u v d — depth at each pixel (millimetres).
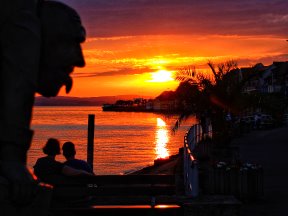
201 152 21562
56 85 3326
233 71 22453
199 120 22344
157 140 79188
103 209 7242
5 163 2992
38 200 3092
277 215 11242
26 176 3006
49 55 3258
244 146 34281
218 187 12703
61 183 8852
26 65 3025
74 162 10273
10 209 2971
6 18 3031
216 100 21828
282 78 97250
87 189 8258
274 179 17094
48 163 8852
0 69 3025
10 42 3021
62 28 3258
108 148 62969
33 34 3072
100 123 160500
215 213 8617
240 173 12703
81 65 3416
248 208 12016
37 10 3232
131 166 43281
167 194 8570
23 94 3012
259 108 23609
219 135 21672
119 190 8375
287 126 63750
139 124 154750
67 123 151000
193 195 8828
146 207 7055
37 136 83062
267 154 27938
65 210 7414
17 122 3002
